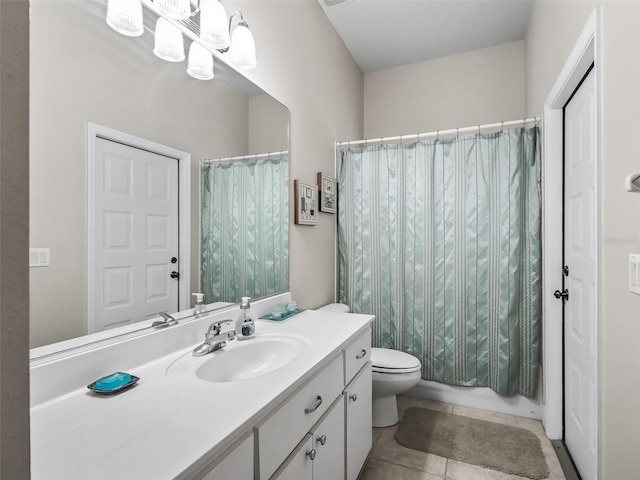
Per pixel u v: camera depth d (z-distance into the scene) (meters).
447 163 2.39
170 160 1.24
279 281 1.91
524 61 2.96
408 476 1.69
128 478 0.59
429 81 3.30
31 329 0.84
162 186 1.21
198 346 1.29
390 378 2.02
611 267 1.12
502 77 3.05
